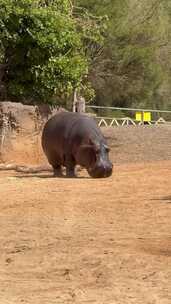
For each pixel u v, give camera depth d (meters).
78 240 25.84
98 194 37.12
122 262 22.34
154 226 28.09
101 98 108.62
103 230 27.62
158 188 38.72
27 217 30.91
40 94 65.06
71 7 68.25
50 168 53.31
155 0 102.00
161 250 23.89
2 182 44.12
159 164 53.09
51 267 22.19
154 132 69.69
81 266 22.12
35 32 62.12
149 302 17.98
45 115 61.25
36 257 23.53
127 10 97.56
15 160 58.91
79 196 36.59
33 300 18.33
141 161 57.88
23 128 59.50
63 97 68.94
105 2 93.44
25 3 61.75
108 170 45.25
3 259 23.42
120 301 18.11
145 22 99.31
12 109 59.00
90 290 19.38
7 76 64.69
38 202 34.97
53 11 62.84
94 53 93.56
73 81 64.62
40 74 63.72
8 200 35.91
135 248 24.20
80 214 31.30
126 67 99.75
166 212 30.98
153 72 104.00
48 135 49.34
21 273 21.56
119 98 110.38
